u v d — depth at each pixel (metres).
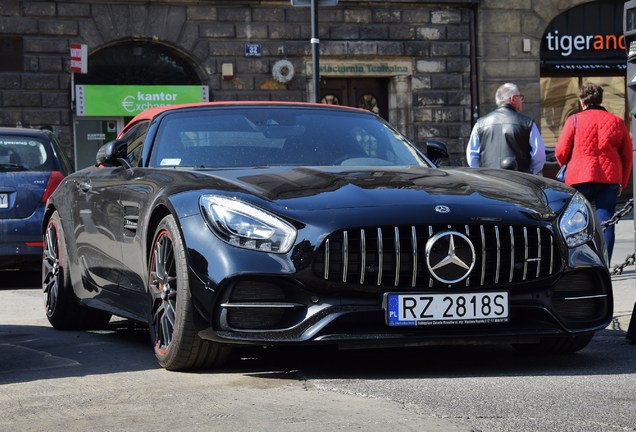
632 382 5.56
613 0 26.98
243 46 24.75
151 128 7.36
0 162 12.31
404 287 5.64
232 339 5.62
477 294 5.71
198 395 5.28
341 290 5.61
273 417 4.67
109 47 24.12
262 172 6.40
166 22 24.20
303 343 5.58
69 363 6.46
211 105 7.57
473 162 11.30
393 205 5.73
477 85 26.23
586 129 11.26
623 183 11.44
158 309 6.23
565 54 26.92
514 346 6.83
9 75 23.34
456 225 5.69
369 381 5.62
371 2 25.44
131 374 6.01
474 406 4.89
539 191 6.18
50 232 8.66
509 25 26.33
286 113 7.53
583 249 5.99
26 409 5.08
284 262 5.59
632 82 7.32
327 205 5.73
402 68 25.77
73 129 23.84
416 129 25.88
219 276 5.63
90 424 4.68
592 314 6.08
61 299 8.26
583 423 4.50
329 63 25.31
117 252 7.10
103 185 7.52
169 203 6.06
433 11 25.86
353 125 7.52
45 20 23.56
